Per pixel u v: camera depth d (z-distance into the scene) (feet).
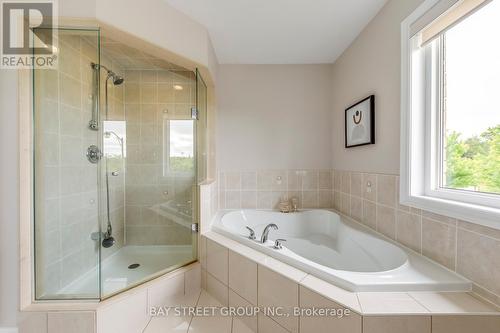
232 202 8.03
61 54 4.80
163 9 4.77
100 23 3.91
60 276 4.77
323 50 6.99
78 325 3.78
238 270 4.55
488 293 2.91
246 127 8.03
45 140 4.41
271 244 4.65
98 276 5.32
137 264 6.18
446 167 3.87
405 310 2.73
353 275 3.35
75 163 5.36
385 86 4.92
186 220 6.49
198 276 5.63
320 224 7.47
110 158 6.72
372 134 5.34
